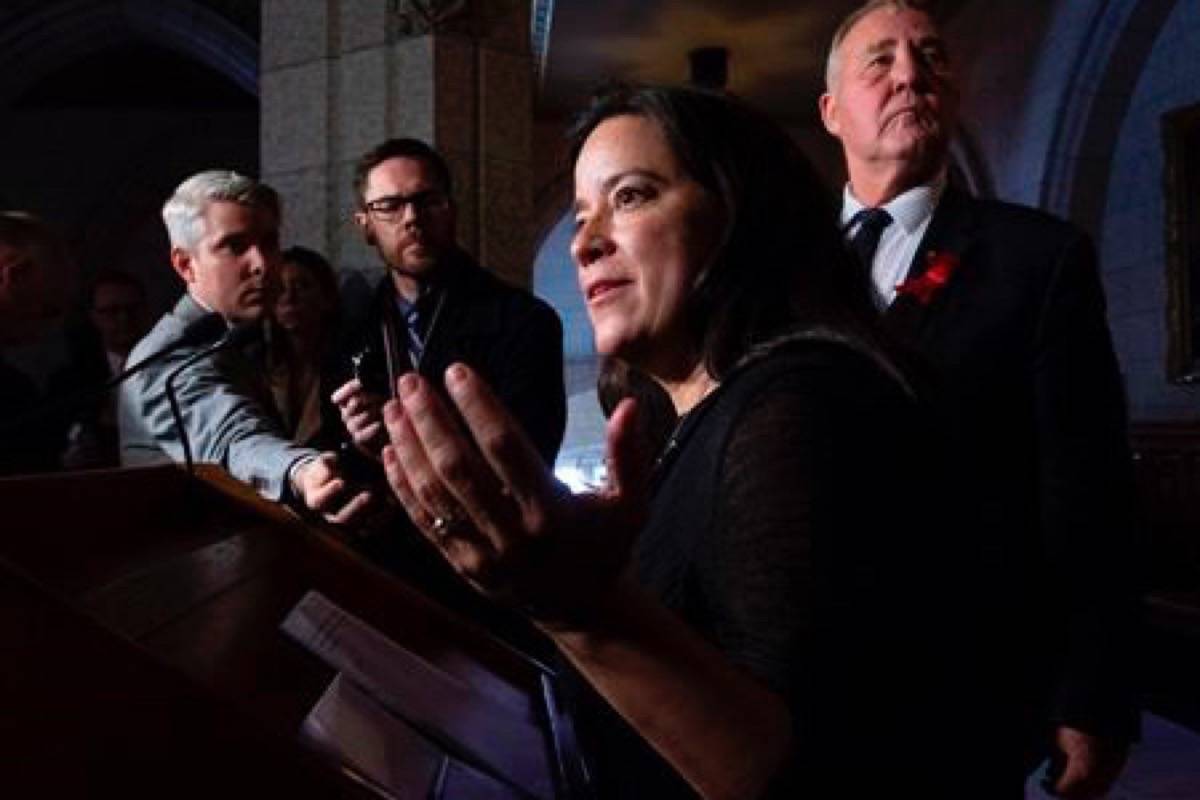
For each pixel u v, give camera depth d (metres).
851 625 0.65
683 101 0.86
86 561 1.09
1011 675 1.43
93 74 10.62
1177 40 7.26
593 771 0.86
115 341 4.03
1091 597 1.53
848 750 0.64
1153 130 7.55
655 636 0.65
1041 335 1.59
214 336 2.01
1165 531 6.74
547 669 1.33
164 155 11.00
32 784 0.59
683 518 0.75
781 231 0.85
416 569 2.19
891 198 1.77
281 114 4.28
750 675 0.65
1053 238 1.63
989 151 9.16
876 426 0.72
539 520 0.60
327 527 1.71
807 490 0.68
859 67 1.78
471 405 0.59
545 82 9.80
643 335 0.87
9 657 0.60
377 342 2.51
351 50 4.14
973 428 1.54
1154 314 7.61
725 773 0.63
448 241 2.52
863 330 0.81
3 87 9.84
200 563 1.21
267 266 2.05
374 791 0.63
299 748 0.63
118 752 0.60
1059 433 1.57
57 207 10.86
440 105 3.97
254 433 1.88
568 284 12.52
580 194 0.89
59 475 1.18
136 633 0.92
